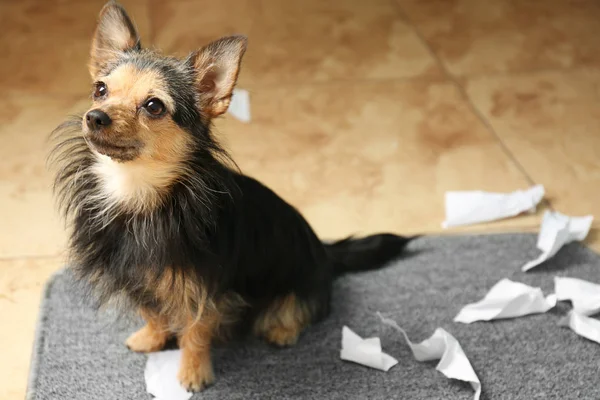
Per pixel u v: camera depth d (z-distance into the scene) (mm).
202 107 745
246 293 801
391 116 1135
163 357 810
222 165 759
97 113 700
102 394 777
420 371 805
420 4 1387
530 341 833
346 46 1275
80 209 757
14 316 847
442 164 1057
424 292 887
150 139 720
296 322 830
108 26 764
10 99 1126
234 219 769
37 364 796
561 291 876
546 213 961
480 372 804
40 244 925
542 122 1127
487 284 897
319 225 965
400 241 910
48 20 1297
